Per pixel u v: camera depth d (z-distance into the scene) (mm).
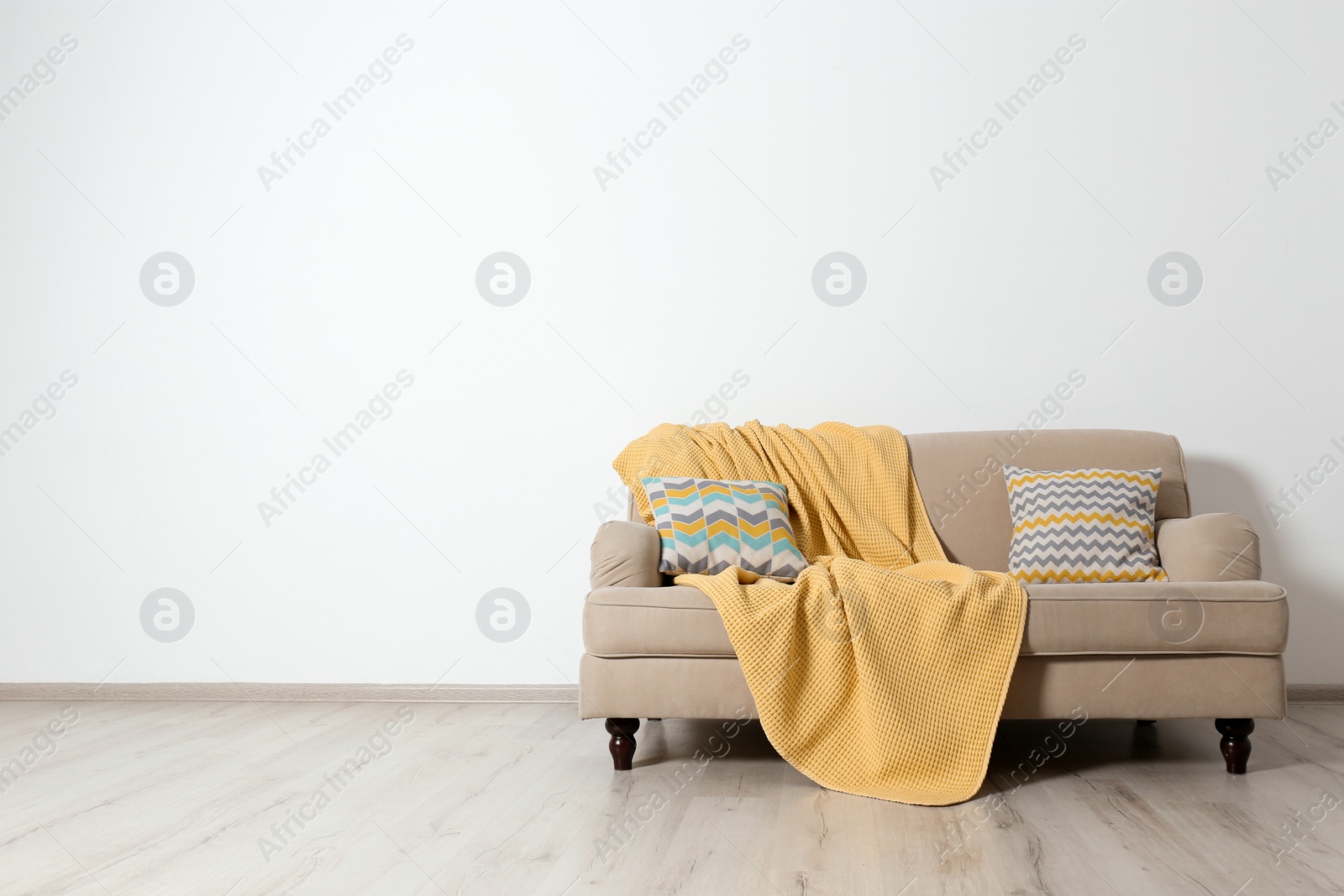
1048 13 3184
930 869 1623
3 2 3322
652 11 3279
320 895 1522
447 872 1619
